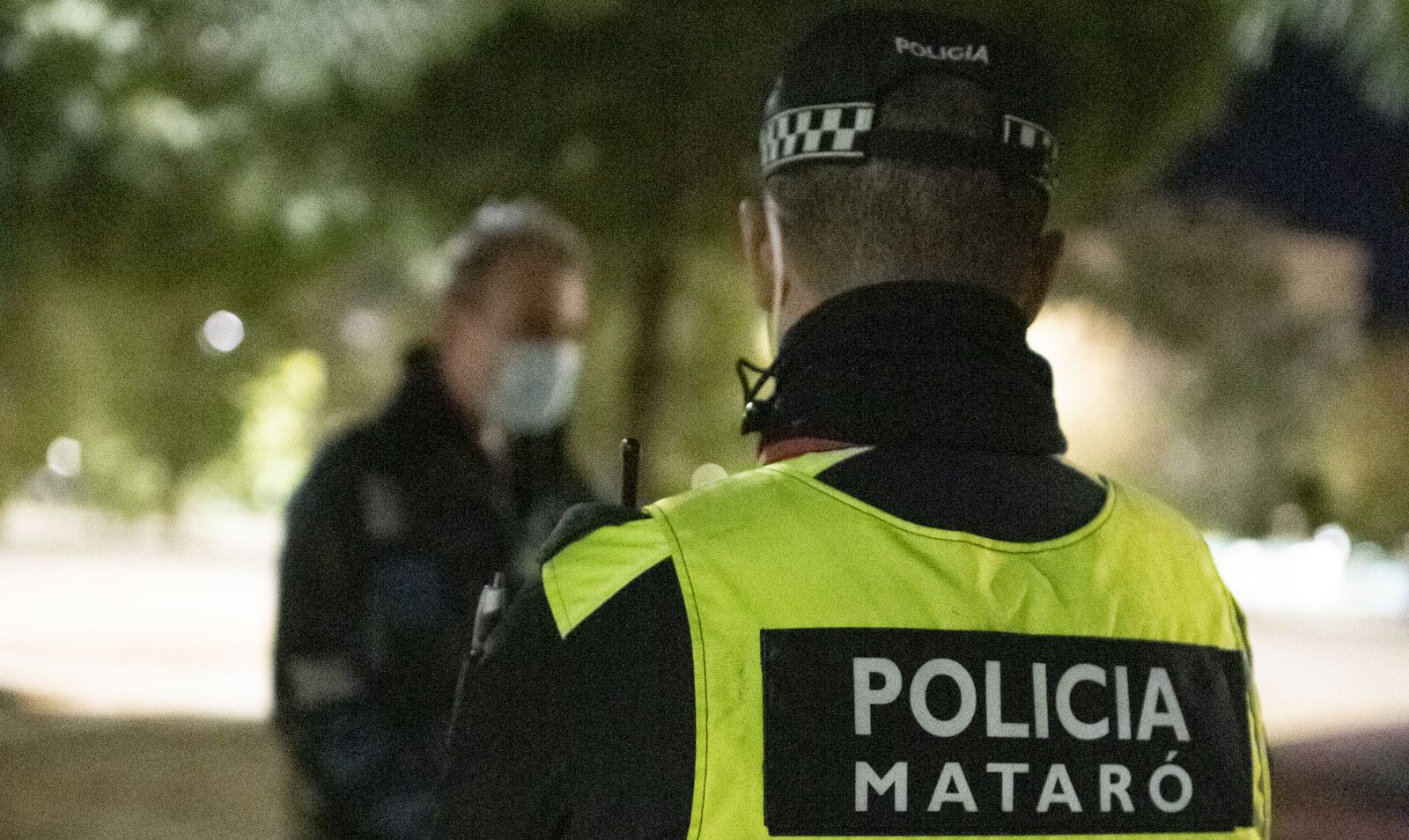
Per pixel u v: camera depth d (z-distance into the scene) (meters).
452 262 3.67
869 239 1.88
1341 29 7.98
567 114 8.59
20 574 33.69
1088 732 1.74
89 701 16.06
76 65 9.11
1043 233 2.05
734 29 8.01
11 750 12.90
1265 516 51.88
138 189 10.17
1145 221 44.12
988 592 1.75
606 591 1.67
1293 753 16.05
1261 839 1.89
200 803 11.20
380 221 10.59
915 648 1.69
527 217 3.68
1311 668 25.30
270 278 11.55
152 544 45.50
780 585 1.68
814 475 1.78
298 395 47.22
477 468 3.52
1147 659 1.80
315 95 8.90
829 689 1.66
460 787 1.72
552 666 1.65
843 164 1.89
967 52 1.91
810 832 1.62
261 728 14.66
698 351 12.45
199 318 19.31
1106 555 1.85
